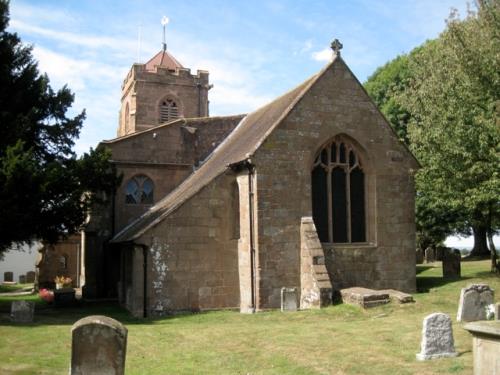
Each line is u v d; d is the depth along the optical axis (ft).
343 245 72.28
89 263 91.86
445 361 36.65
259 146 67.72
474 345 30.22
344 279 70.85
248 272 67.92
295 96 77.41
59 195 63.93
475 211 94.17
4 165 58.49
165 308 67.10
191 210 69.56
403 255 74.84
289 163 69.10
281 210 68.13
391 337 44.93
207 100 134.51
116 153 93.91
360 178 75.10
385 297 61.62
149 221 74.79
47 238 67.67
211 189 70.90
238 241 70.90
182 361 40.55
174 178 96.84
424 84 82.79
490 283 73.31
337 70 73.72
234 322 58.70
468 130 75.66
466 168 76.95
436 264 123.13
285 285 67.26
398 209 75.56
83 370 31.32
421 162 84.33
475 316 51.44
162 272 67.41
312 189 71.61
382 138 75.66
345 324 53.01
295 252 68.23
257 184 67.26
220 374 36.88
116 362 31.53
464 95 77.30
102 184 69.97
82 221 67.82
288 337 46.83
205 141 100.01
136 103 127.85
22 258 198.80
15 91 70.90
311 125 71.05
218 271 70.03
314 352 41.16
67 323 58.65
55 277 126.82
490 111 75.00
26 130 66.95
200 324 58.08
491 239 84.58
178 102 131.54
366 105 74.95
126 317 67.31
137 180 95.04
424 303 61.98
